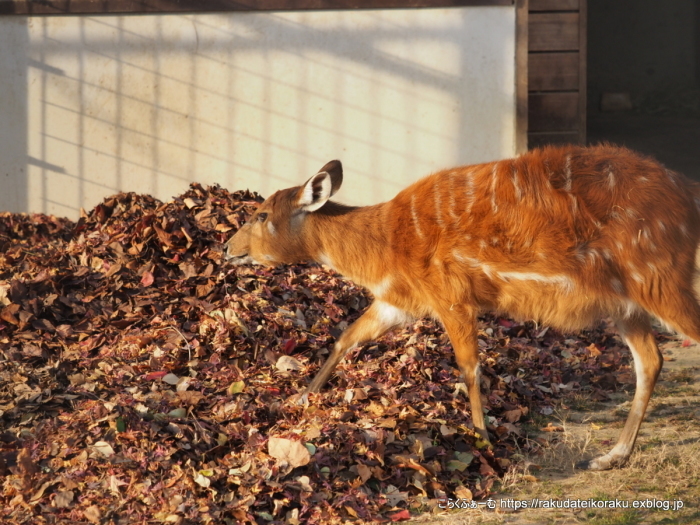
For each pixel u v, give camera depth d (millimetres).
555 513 6848
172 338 9664
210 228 12094
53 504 6535
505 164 7754
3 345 9430
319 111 14500
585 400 9391
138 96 14414
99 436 7348
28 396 8305
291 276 11320
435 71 14367
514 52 14297
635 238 7270
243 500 6590
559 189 7434
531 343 10750
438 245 7840
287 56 14352
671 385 9773
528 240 7488
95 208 12992
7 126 14500
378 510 6789
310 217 8508
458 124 14508
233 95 14445
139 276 10953
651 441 8250
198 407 8195
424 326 10508
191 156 14586
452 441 7871
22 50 14281
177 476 6855
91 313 10234
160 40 14258
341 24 14273
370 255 8281
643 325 7898
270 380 8945
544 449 8094
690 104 31656
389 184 14695
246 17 14242
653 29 34031
